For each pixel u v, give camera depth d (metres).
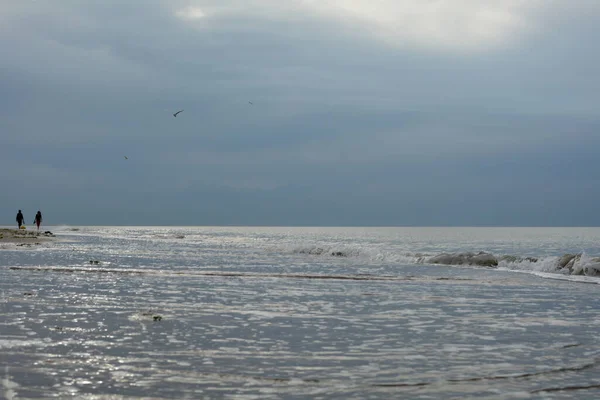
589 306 16.42
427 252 49.25
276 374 8.89
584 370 9.30
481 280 23.55
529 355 10.30
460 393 8.08
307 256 38.16
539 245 68.88
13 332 11.66
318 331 12.29
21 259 30.67
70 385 8.17
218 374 8.83
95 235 83.19
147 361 9.52
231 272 25.80
